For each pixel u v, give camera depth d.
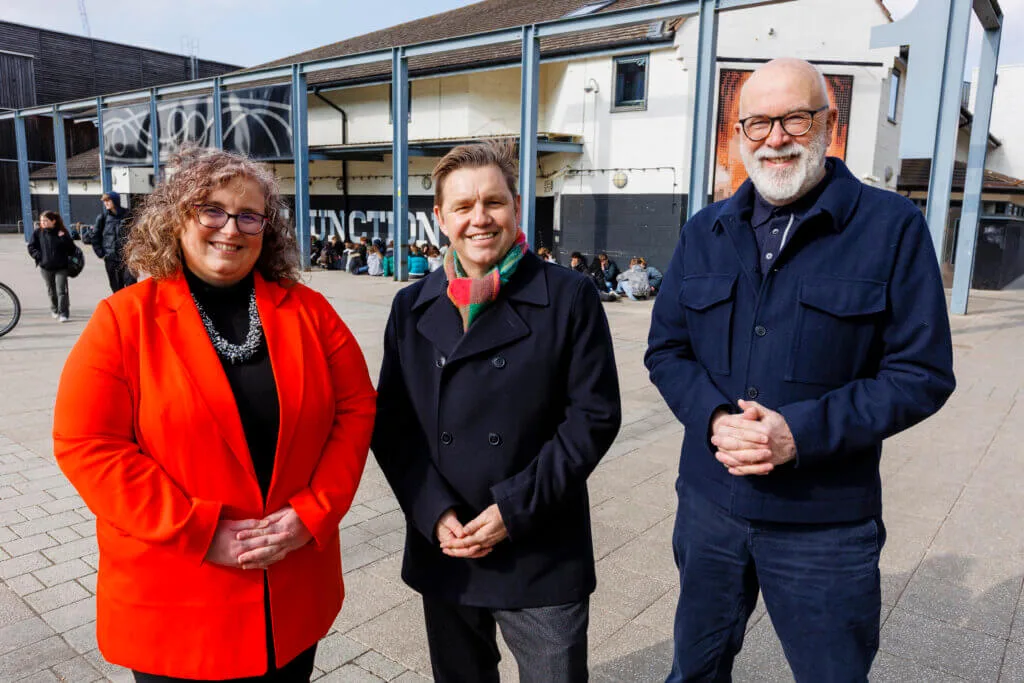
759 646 2.61
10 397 5.75
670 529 3.57
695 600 1.89
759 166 1.69
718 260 1.83
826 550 1.67
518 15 19.53
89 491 1.45
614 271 13.85
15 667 2.40
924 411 1.56
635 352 8.23
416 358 1.82
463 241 1.71
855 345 1.65
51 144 34.56
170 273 1.60
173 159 1.61
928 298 1.58
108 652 1.55
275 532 1.54
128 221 1.64
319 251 18.98
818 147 1.64
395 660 2.49
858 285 1.63
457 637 1.87
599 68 15.62
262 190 1.61
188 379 1.51
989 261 17.14
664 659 2.52
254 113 18.06
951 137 9.44
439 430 1.77
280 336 1.64
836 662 1.67
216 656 1.53
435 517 1.69
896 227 1.62
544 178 17.25
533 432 1.73
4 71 32.38
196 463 1.51
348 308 11.19
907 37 9.49
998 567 3.16
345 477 1.67
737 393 1.76
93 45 35.66
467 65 17.05
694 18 13.88
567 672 1.72
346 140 21.33
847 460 1.65
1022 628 2.68
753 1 10.05
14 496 3.82
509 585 1.72
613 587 3.01
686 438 1.92
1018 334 9.66
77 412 1.46
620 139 15.53
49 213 9.02
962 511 3.79
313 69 16.42
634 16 11.34
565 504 1.70
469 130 18.06
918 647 2.57
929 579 3.06
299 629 1.63
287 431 1.58
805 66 1.66
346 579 3.05
